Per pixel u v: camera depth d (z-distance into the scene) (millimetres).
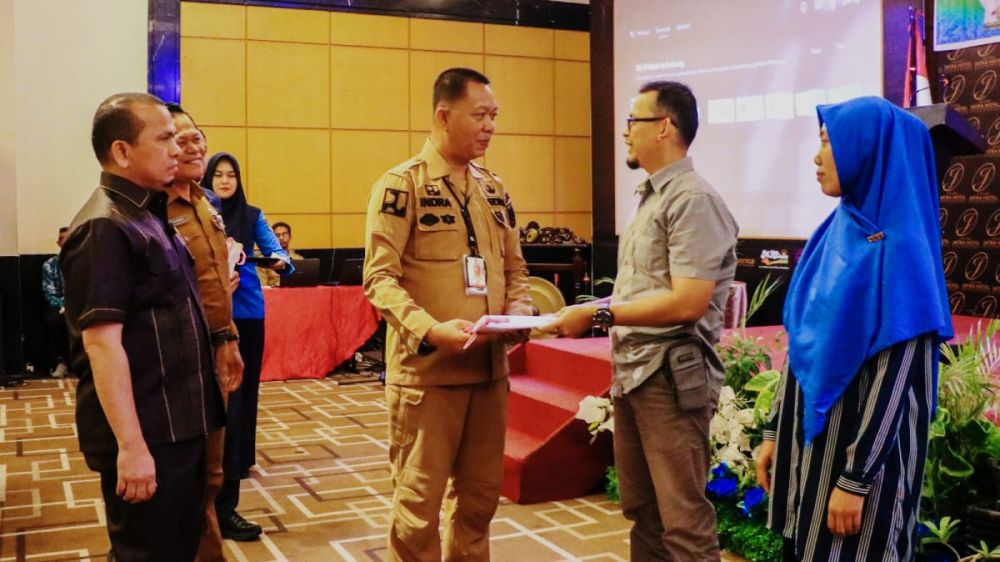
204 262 2877
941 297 1858
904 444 1823
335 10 9297
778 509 2055
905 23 6645
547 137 10344
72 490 4336
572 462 4223
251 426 4227
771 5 7449
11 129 7812
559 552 3506
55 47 8117
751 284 7652
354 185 9500
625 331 2529
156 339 2098
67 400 6754
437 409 2516
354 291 7848
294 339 7605
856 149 1887
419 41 9680
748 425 3615
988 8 6477
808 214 7320
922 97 6594
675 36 8109
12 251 7773
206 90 8875
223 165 3957
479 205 2658
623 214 8648
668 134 2455
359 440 5406
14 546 3557
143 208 2117
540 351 5199
